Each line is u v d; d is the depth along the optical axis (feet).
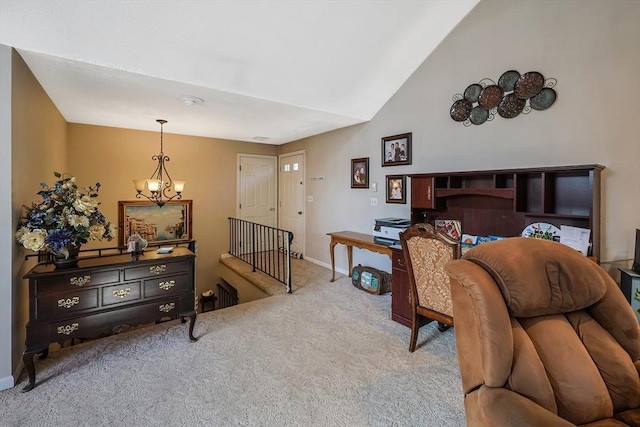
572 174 7.82
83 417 5.59
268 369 7.07
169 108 11.41
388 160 12.66
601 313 4.24
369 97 12.15
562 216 7.59
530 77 8.50
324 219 16.35
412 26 9.73
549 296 4.01
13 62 6.68
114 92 9.66
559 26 7.98
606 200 7.39
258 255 18.98
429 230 7.27
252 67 9.14
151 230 15.72
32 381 6.37
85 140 13.97
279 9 7.79
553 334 3.97
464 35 10.00
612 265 7.29
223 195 18.01
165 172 16.10
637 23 6.86
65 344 10.35
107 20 6.92
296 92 10.62
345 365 7.23
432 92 10.99
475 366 3.96
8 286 6.45
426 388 6.39
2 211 6.38
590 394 3.71
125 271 7.55
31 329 6.46
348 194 14.78
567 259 4.29
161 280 8.02
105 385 6.50
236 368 7.11
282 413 5.70
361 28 9.10
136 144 15.24
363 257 14.24
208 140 17.39
